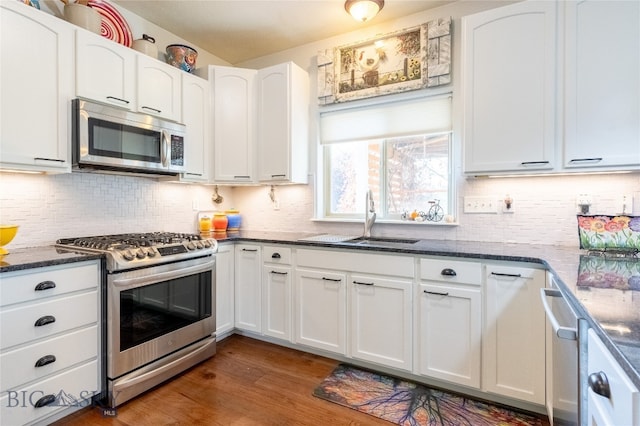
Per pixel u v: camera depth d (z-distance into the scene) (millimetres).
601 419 762
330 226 2992
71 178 2246
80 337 1741
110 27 2324
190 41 3039
